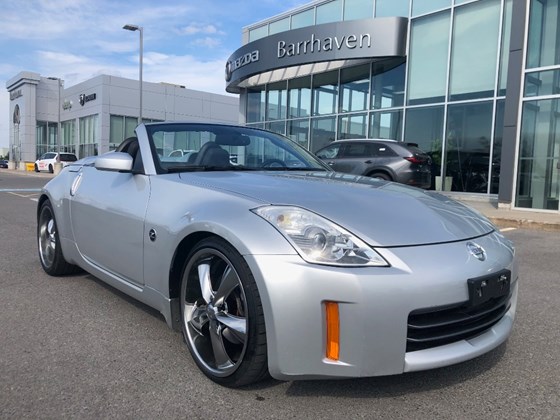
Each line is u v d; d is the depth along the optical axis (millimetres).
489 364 2754
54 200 4254
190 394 2373
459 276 2219
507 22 12453
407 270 2131
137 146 3846
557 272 5207
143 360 2752
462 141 13508
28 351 2857
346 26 15086
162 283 2785
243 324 2309
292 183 2820
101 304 3730
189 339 2648
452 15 13617
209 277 2545
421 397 2363
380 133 15617
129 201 3143
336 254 2135
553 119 10555
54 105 50125
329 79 17281
